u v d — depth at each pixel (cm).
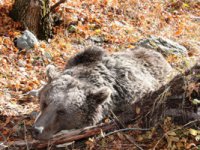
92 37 432
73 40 424
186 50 406
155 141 287
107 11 482
